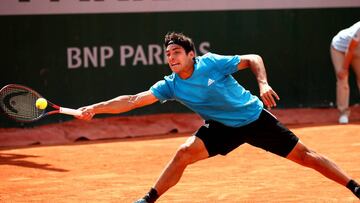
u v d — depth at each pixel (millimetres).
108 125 36094
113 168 24641
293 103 41062
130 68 37750
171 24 38250
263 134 15164
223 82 14820
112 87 37500
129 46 37625
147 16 37844
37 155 28266
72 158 27234
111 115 37250
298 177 21781
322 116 39312
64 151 29406
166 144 31047
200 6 38656
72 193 20156
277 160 25250
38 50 36062
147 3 37781
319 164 15219
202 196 19188
